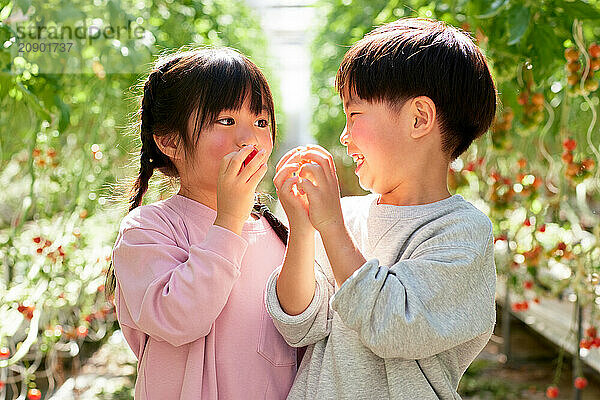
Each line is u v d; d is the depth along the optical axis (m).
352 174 5.43
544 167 3.05
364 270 1.03
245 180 1.09
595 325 2.56
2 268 2.49
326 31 4.84
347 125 1.15
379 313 1.02
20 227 2.42
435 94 1.09
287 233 1.25
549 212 3.05
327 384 1.10
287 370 1.17
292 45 8.01
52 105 2.15
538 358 3.84
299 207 1.09
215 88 1.13
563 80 2.53
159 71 1.18
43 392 3.10
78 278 2.65
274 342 1.16
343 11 4.16
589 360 2.81
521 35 1.78
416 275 1.04
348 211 1.21
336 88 1.17
